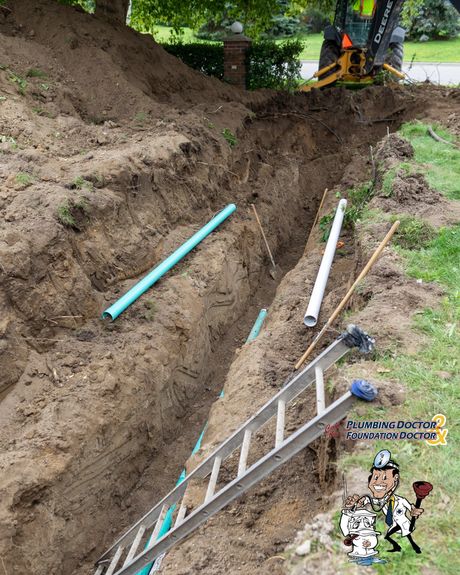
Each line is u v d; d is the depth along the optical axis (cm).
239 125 1157
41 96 900
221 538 444
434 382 438
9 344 571
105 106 987
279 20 3166
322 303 726
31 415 550
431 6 3142
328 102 1509
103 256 695
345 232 902
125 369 622
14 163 703
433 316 522
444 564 311
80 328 648
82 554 536
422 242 671
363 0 1452
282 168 1255
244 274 935
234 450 488
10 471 493
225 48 1694
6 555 468
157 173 820
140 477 627
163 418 672
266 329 732
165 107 1040
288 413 556
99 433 565
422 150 1021
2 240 590
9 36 1031
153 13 1720
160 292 741
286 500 476
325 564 321
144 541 531
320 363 420
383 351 477
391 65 1700
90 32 1105
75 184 696
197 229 883
